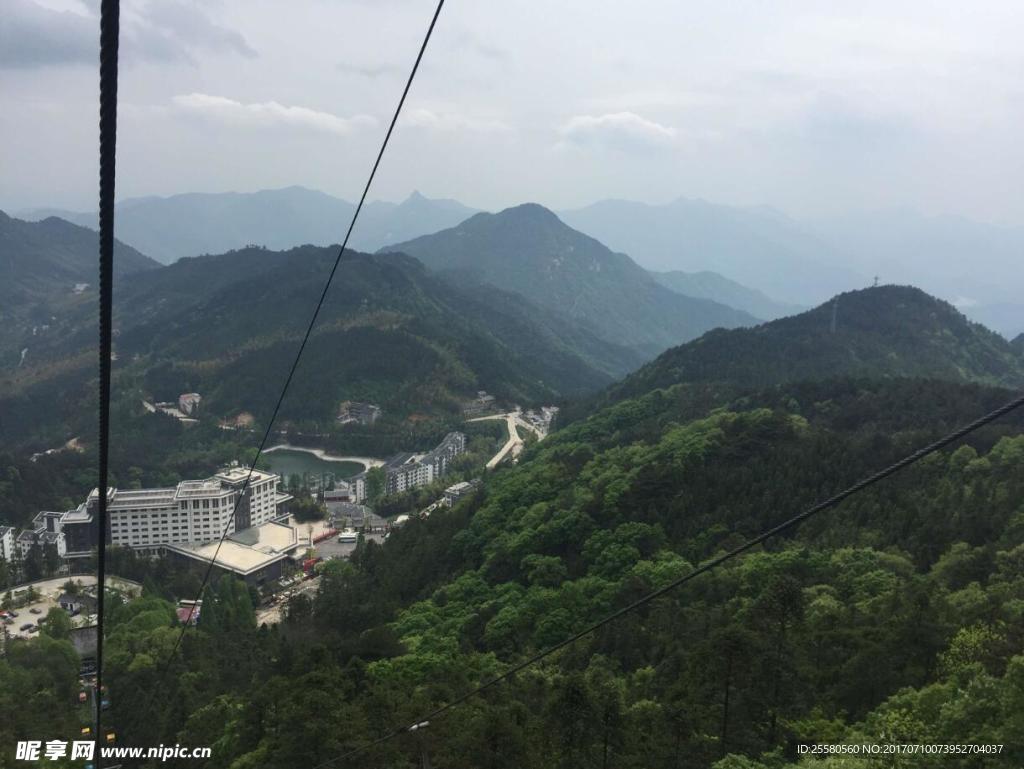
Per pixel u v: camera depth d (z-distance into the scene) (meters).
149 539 145.88
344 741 45.44
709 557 78.81
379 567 116.44
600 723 40.62
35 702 71.25
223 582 115.25
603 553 84.81
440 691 54.09
